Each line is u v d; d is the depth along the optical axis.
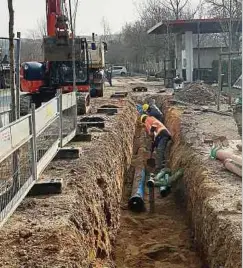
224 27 27.84
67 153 9.98
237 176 9.65
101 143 11.72
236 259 6.14
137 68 62.56
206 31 36.31
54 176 8.48
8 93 10.95
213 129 15.18
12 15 7.29
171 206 12.12
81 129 12.43
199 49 35.94
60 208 6.95
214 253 7.29
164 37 43.22
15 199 6.74
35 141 7.62
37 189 7.65
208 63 38.84
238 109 13.52
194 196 10.07
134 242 9.78
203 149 12.32
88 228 7.07
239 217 7.29
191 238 9.85
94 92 24.88
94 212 7.86
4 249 5.62
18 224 6.36
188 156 12.30
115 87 35.66
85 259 5.88
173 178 12.57
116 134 13.84
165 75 35.75
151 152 15.93
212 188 8.91
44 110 8.38
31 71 20.31
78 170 8.90
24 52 51.09
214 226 7.53
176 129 16.56
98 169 9.62
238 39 27.66
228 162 10.05
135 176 13.69
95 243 7.38
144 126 17.77
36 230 6.12
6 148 6.08
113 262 8.16
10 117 8.95
